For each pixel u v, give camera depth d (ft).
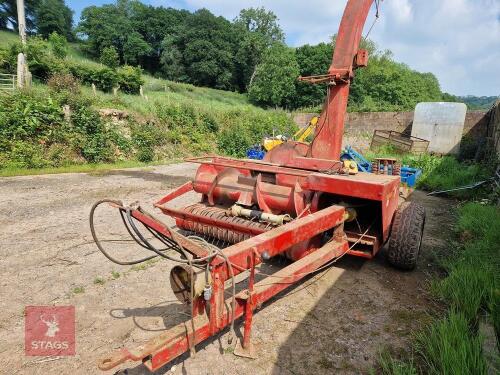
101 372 8.27
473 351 8.52
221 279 7.57
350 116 82.43
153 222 8.45
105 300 11.39
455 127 60.08
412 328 10.41
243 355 8.86
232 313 7.80
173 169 41.93
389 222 13.39
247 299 8.29
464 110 59.21
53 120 39.83
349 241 13.20
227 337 9.70
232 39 196.13
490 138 53.01
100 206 22.93
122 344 9.27
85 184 30.27
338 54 16.11
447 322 9.99
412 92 193.67
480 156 54.60
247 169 14.47
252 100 151.84
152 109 56.70
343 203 13.02
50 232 17.57
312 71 147.54
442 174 41.98
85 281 12.59
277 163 16.56
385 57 201.46
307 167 15.05
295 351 9.27
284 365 8.74
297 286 12.92
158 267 13.88
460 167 45.39
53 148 38.81
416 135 63.52
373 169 31.09
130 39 190.90
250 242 8.36
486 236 16.97
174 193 15.53
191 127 59.47
